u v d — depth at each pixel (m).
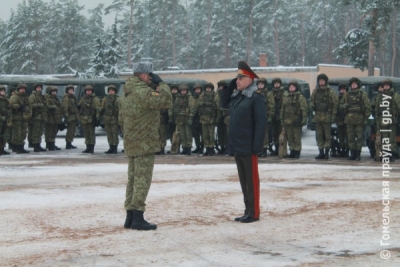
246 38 80.56
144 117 9.05
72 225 9.48
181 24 89.19
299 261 7.34
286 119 19.86
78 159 20.20
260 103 9.73
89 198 11.80
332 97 19.30
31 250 8.03
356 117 18.73
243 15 80.25
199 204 11.11
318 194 11.88
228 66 81.75
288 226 9.24
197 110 21.58
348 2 47.34
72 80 31.97
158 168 16.62
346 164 17.72
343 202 10.98
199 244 8.28
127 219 9.31
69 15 80.31
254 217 9.66
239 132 9.73
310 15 93.38
